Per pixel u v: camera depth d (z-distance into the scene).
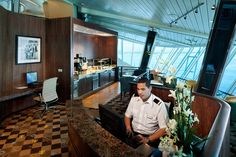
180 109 1.31
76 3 7.66
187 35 8.77
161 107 2.47
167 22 7.67
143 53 10.23
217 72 4.70
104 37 10.33
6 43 4.68
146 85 2.51
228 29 4.40
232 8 4.25
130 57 12.03
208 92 4.86
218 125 1.71
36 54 5.62
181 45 11.76
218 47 4.64
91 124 1.55
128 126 2.57
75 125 1.52
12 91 4.54
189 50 10.63
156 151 1.64
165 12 6.16
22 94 4.46
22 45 5.16
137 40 12.12
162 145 1.26
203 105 2.95
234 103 4.41
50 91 4.95
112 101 6.54
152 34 9.84
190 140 1.31
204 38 8.38
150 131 2.51
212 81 4.81
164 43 12.12
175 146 1.23
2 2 4.96
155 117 2.48
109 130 1.79
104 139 1.26
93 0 6.75
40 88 4.91
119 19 8.69
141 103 2.58
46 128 4.18
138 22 8.41
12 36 4.89
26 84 5.20
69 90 5.84
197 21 6.44
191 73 9.51
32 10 5.97
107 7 7.44
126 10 7.21
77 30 7.45
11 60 4.87
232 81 5.15
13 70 4.94
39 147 3.37
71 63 5.77
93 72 7.64
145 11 6.68
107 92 7.95
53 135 3.84
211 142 1.38
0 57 4.44
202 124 2.96
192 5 4.86
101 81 8.55
